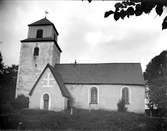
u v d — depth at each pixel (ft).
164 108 92.27
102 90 99.35
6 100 90.43
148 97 110.63
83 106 98.48
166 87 97.55
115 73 105.50
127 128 67.67
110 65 112.06
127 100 97.30
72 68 112.16
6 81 133.69
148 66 120.37
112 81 100.07
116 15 9.48
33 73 104.58
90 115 79.77
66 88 101.60
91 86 100.63
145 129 68.08
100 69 110.22
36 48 108.06
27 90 102.68
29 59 106.73
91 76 105.50
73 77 105.60
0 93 112.98
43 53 106.52
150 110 101.86
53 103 89.56
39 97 91.35
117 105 94.99
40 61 105.70
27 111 81.05
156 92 98.78
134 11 9.15
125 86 98.53
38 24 111.34
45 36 110.32
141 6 8.73
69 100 98.99
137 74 102.89
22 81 104.06
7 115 73.51
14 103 90.33
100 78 103.30
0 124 66.13
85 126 67.72
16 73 150.10
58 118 72.79
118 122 72.38
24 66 106.01
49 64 98.94
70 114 79.30
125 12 9.33
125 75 103.19
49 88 91.56
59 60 122.62
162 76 104.06
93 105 98.07
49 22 113.50
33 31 111.96
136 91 97.30
